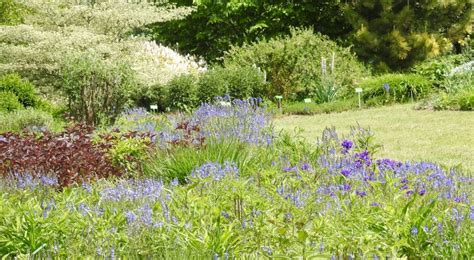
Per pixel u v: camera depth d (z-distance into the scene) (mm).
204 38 26109
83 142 9086
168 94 18516
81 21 19031
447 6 22406
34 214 5203
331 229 4930
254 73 19312
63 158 7977
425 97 17984
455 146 11102
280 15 25344
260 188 6414
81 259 4617
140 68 18250
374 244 4742
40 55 17312
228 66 20703
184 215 5188
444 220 5070
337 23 25422
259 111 11133
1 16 20375
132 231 4953
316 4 25188
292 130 13906
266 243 4941
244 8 25141
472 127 12836
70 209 5539
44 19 18875
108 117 14055
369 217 5145
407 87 18219
